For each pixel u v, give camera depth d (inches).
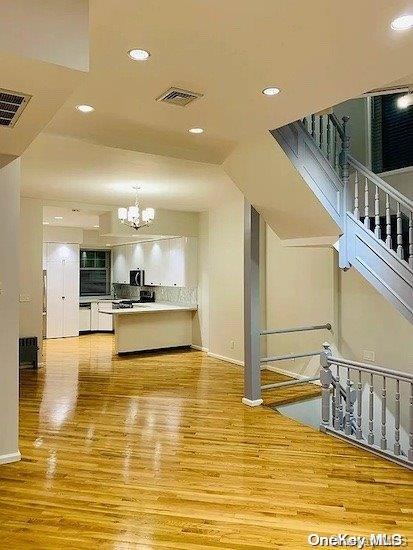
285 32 83.4
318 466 136.6
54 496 115.8
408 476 130.1
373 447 146.9
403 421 191.9
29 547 93.7
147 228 307.6
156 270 369.1
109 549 93.3
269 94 112.7
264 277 273.6
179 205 296.7
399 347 195.0
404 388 192.4
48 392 219.3
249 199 191.2
